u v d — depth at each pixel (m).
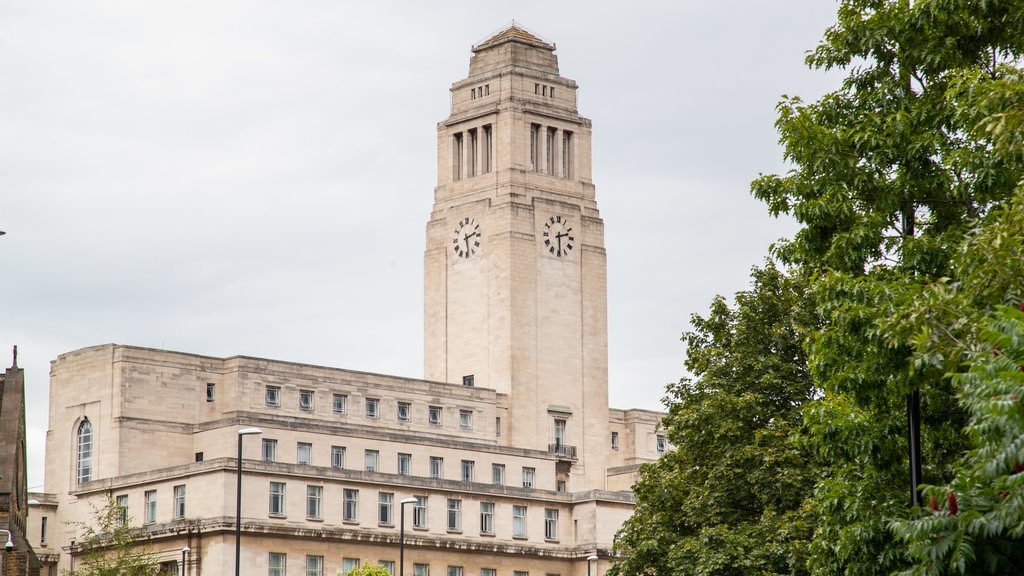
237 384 198.25
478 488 195.25
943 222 62.81
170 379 197.25
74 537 192.75
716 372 98.62
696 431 97.50
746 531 91.69
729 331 100.69
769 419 96.62
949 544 44.91
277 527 178.50
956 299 51.03
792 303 97.38
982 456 43.50
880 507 60.47
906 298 53.25
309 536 180.62
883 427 61.06
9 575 114.44
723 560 90.56
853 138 63.59
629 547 104.25
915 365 50.84
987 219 56.47
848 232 62.88
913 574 46.12
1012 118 51.69
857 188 63.16
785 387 95.75
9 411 124.38
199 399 198.50
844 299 58.94
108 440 194.38
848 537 60.62
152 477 184.50
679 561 94.25
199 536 177.88
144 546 173.62
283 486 180.75
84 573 160.38
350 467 194.12
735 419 95.56
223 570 175.12
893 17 62.97
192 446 196.25
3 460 121.06
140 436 194.12
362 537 184.50
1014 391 41.53
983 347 46.47
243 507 177.12
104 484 189.50
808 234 64.94
